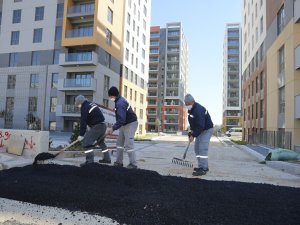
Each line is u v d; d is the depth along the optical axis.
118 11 40.31
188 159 10.46
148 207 3.78
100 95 35.41
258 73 26.94
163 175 5.76
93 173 5.20
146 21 54.34
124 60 42.53
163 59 92.38
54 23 36.94
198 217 3.52
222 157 12.51
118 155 6.91
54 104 35.88
